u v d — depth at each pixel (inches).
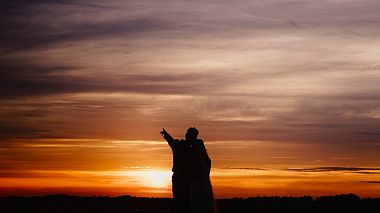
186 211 617.9
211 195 617.3
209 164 625.0
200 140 625.9
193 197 612.1
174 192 621.6
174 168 621.3
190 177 617.9
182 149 622.2
